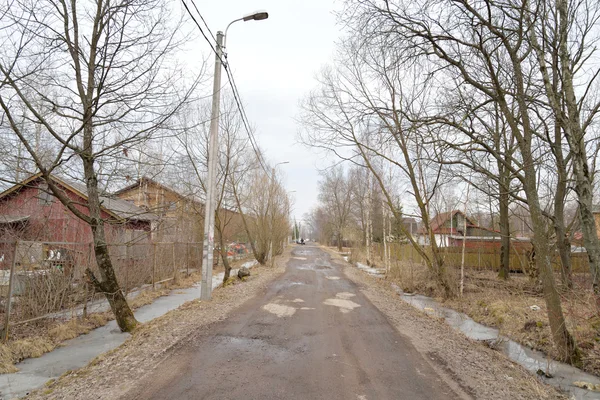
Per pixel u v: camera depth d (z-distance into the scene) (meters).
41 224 11.90
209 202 11.16
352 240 40.91
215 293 12.50
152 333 6.94
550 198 14.50
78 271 9.34
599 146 10.00
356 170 36.75
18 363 6.16
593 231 7.88
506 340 8.45
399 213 15.02
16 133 6.07
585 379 6.05
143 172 8.59
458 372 5.34
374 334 7.39
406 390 4.60
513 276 21.30
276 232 28.02
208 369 5.10
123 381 4.64
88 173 7.65
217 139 11.38
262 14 11.48
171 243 15.59
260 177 24.94
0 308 8.06
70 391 4.41
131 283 12.04
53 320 8.34
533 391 4.93
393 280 18.55
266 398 4.22
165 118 7.29
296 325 7.90
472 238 25.34
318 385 4.66
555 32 7.83
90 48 7.45
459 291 13.85
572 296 8.04
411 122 8.63
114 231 12.10
